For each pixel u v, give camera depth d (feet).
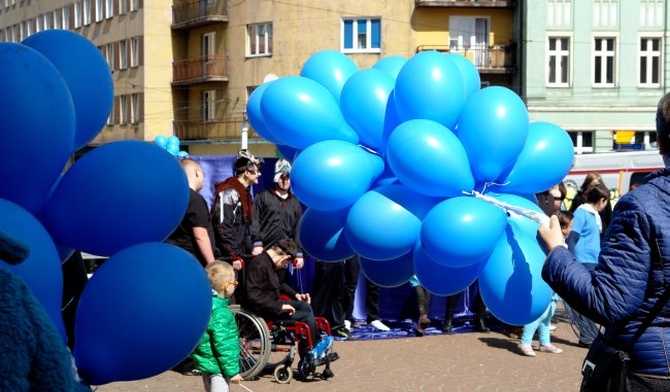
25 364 7.52
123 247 12.27
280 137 20.95
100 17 173.47
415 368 32.09
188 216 27.30
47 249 11.08
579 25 128.88
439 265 18.83
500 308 18.08
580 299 12.24
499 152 18.72
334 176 19.35
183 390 27.63
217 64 147.02
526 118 19.15
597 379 12.37
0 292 7.59
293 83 20.79
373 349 36.04
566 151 20.04
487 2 133.49
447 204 17.98
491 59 134.41
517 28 133.28
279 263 30.09
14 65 11.37
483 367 32.40
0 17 223.92
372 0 134.21
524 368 32.32
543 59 129.39
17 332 7.48
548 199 36.01
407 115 19.56
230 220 33.22
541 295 17.83
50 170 11.69
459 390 28.55
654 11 128.77
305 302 30.83
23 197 11.68
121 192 11.89
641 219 11.89
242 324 29.99
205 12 148.87
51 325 7.84
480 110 18.90
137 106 159.74
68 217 11.89
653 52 129.49
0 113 11.12
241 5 143.23
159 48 156.97
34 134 11.27
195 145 154.92
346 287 39.17
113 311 11.54
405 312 41.68
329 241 20.70
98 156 12.12
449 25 134.72
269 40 140.87
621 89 128.88
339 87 21.94
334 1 135.23
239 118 145.07
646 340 11.99
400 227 18.78
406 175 18.56
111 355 11.63
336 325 38.63
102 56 13.60
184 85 153.28
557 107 129.18
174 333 11.71
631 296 11.83
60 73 12.18
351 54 135.44
